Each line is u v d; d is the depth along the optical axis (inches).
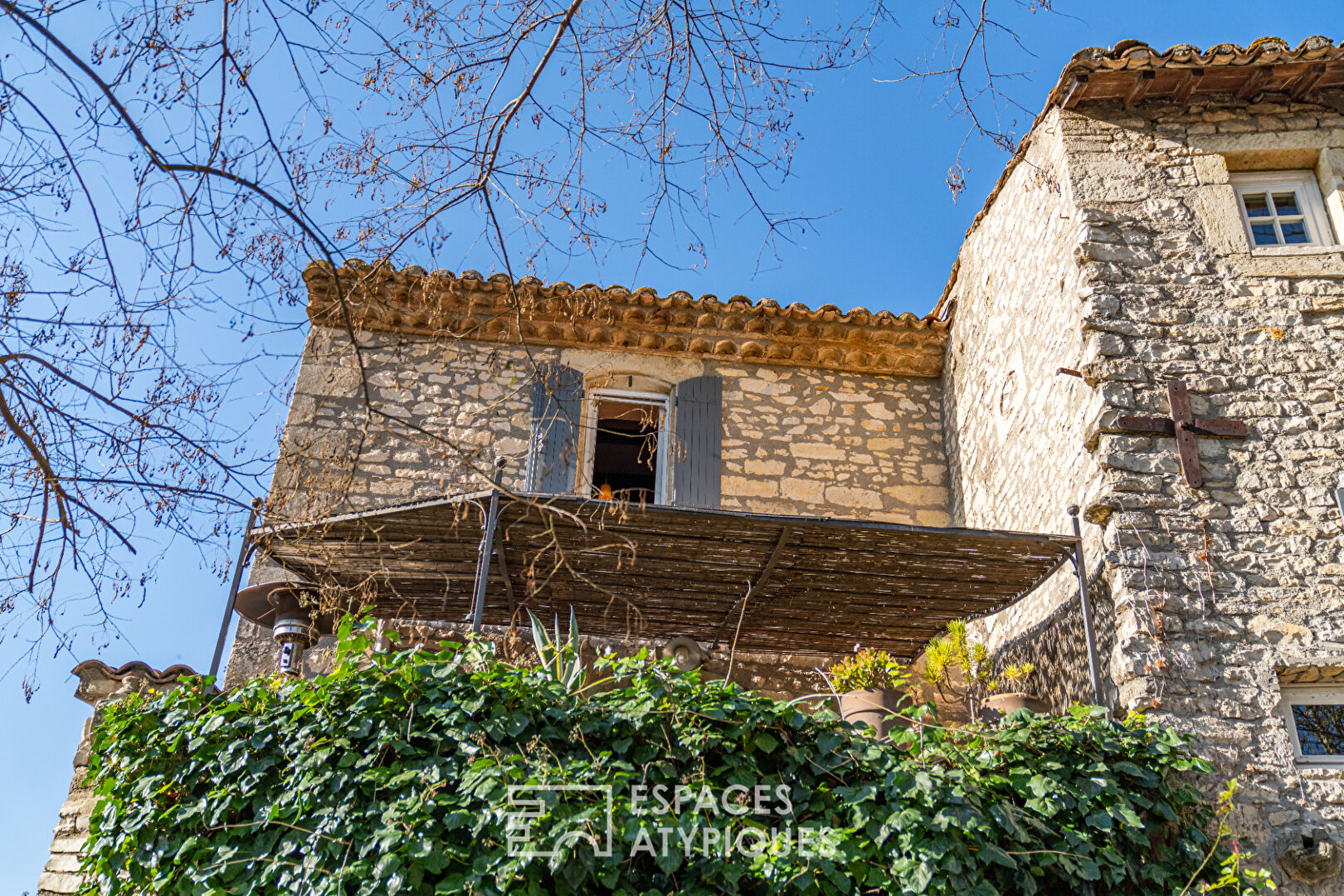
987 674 259.4
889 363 339.0
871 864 177.3
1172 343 244.2
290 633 252.4
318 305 313.0
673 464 313.1
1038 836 190.1
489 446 304.3
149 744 190.2
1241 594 221.6
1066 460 253.3
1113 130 268.8
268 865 174.2
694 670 194.7
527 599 271.3
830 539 234.1
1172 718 209.9
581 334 322.0
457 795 173.2
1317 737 215.9
